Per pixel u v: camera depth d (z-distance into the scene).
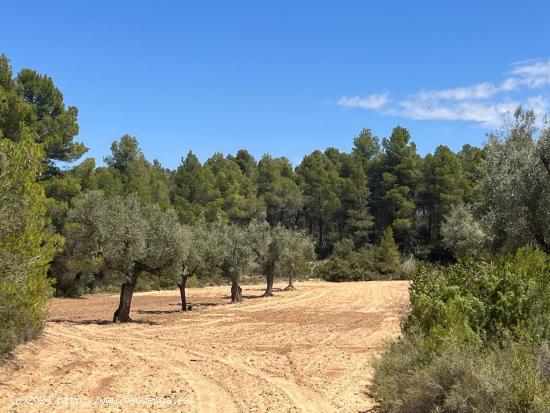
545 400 6.01
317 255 97.81
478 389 6.45
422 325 9.78
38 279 14.05
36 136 36.50
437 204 87.44
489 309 9.18
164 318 28.38
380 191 101.94
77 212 24.30
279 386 11.34
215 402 9.73
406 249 89.44
